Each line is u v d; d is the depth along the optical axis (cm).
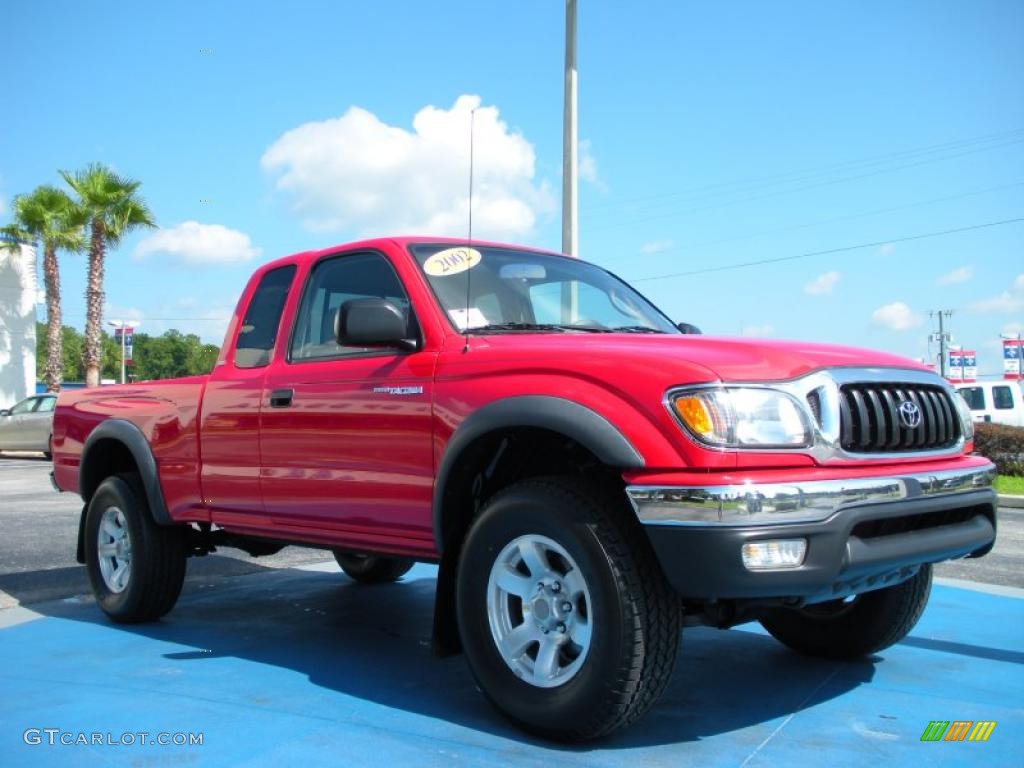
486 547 342
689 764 304
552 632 324
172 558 521
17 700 379
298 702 375
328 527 430
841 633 429
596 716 307
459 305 403
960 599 580
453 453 351
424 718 354
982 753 315
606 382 318
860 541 309
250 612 565
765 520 291
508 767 302
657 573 309
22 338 2984
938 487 338
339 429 412
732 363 315
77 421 590
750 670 423
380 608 577
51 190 2998
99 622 539
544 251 489
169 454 509
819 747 321
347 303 377
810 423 312
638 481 304
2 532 906
